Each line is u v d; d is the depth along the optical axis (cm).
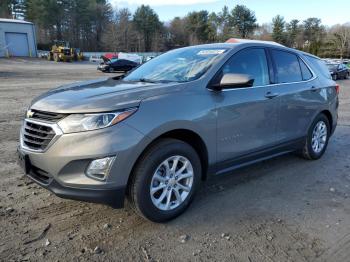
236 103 390
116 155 298
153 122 317
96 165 296
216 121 370
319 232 335
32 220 345
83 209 371
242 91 402
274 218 362
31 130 327
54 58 5072
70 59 5009
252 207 385
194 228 339
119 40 8662
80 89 366
